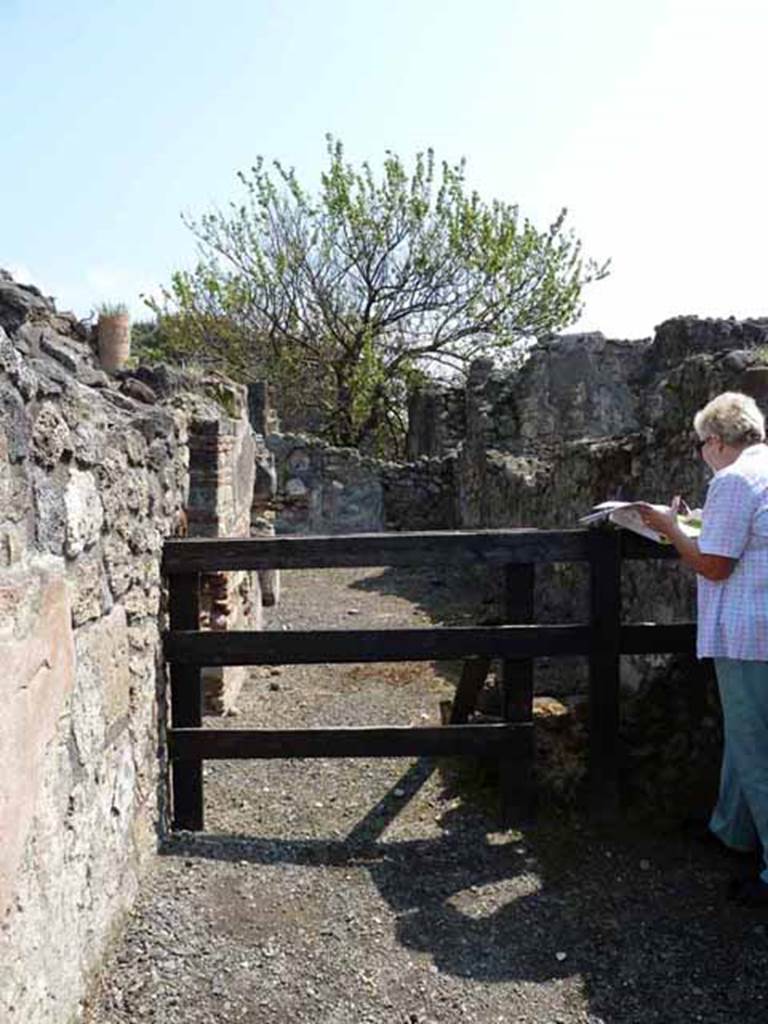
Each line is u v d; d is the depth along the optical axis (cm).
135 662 325
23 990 210
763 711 302
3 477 204
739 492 297
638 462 553
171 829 373
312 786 427
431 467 1447
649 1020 258
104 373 432
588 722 406
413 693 575
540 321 1852
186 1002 262
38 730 223
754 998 267
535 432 1209
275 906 315
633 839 362
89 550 271
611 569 373
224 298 1834
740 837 333
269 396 1703
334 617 858
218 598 561
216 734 370
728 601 303
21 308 386
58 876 236
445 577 1081
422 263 1791
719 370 443
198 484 543
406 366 1856
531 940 297
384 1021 258
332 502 1428
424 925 305
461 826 378
